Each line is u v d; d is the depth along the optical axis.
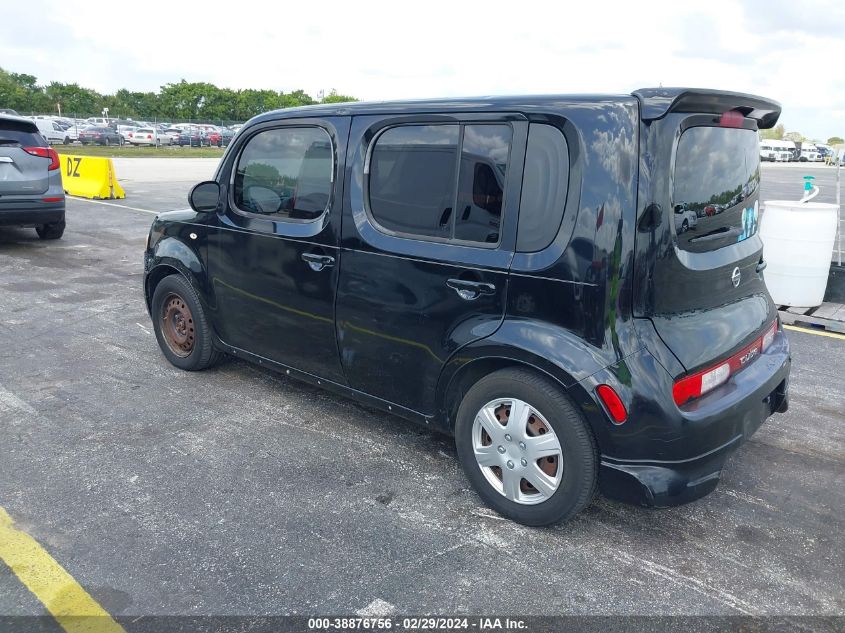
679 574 2.79
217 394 4.56
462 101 3.05
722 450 2.86
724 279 3.05
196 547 2.90
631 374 2.65
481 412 3.09
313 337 3.79
